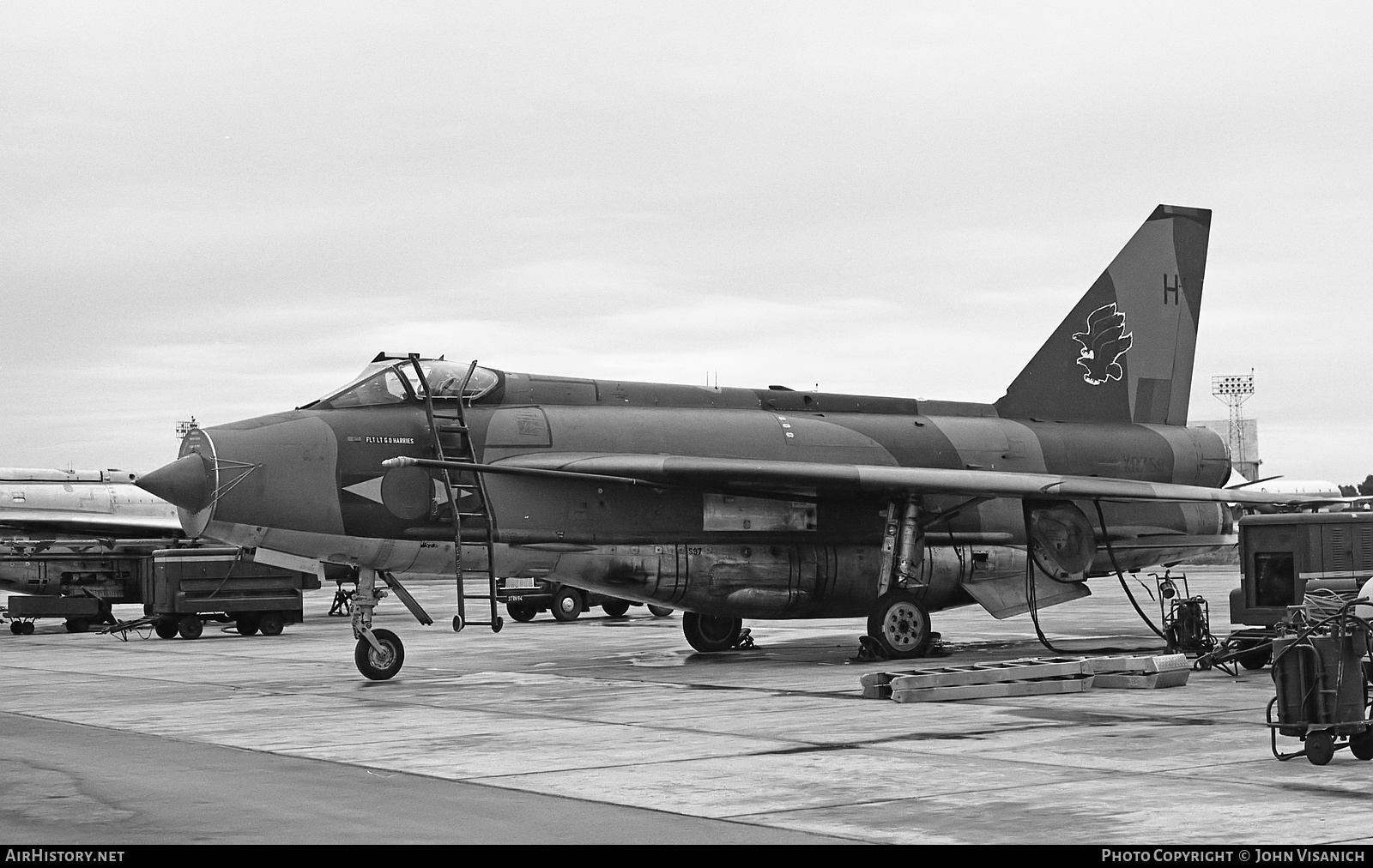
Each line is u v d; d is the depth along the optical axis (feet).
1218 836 26.45
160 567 101.91
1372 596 43.98
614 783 33.24
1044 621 104.83
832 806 30.04
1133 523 81.05
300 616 107.14
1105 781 32.50
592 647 83.97
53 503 146.61
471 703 51.85
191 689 59.67
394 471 62.75
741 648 78.74
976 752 37.42
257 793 32.58
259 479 60.23
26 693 58.85
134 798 32.04
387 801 31.24
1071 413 82.99
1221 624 95.66
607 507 66.80
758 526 70.08
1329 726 33.94
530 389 68.49
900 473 66.64
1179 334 86.17
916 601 70.03
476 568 64.64
